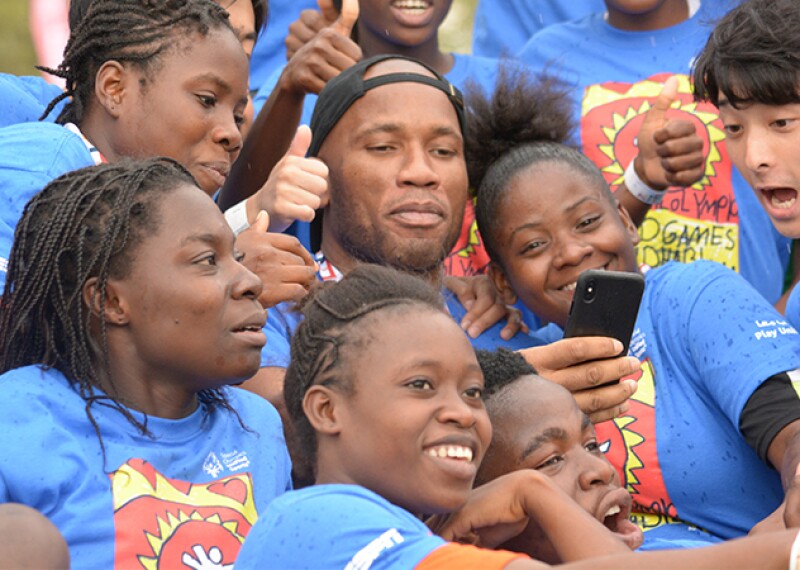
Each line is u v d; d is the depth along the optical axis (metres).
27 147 4.41
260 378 4.74
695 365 5.15
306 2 7.94
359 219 5.34
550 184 5.45
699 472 5.01
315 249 5.63
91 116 4.80
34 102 5.52
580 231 5.42
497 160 5.71
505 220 5.48
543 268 5.43
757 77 5.31
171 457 3.75
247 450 3.99
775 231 6.67
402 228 5.28
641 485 5.07
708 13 7.13
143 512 3.60
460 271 6.40
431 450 3.47
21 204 4.27
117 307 3.75
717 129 6.75
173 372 3.77
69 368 3.78
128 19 4.73
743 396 4.89
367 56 7.15
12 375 3.72
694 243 6.57
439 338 3.54
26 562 2.81
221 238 3.81
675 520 5.06
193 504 3.72
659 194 6.31
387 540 3.17
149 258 3.73
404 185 5.27
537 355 4.64
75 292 3.74
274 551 3.27
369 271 3.76
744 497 5.00
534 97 5.95
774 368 4.91
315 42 5.87
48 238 3.78
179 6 4.78
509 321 5.70
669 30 7.13
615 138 6.81
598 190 5.50
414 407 3.47
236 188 6.17
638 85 6.98
